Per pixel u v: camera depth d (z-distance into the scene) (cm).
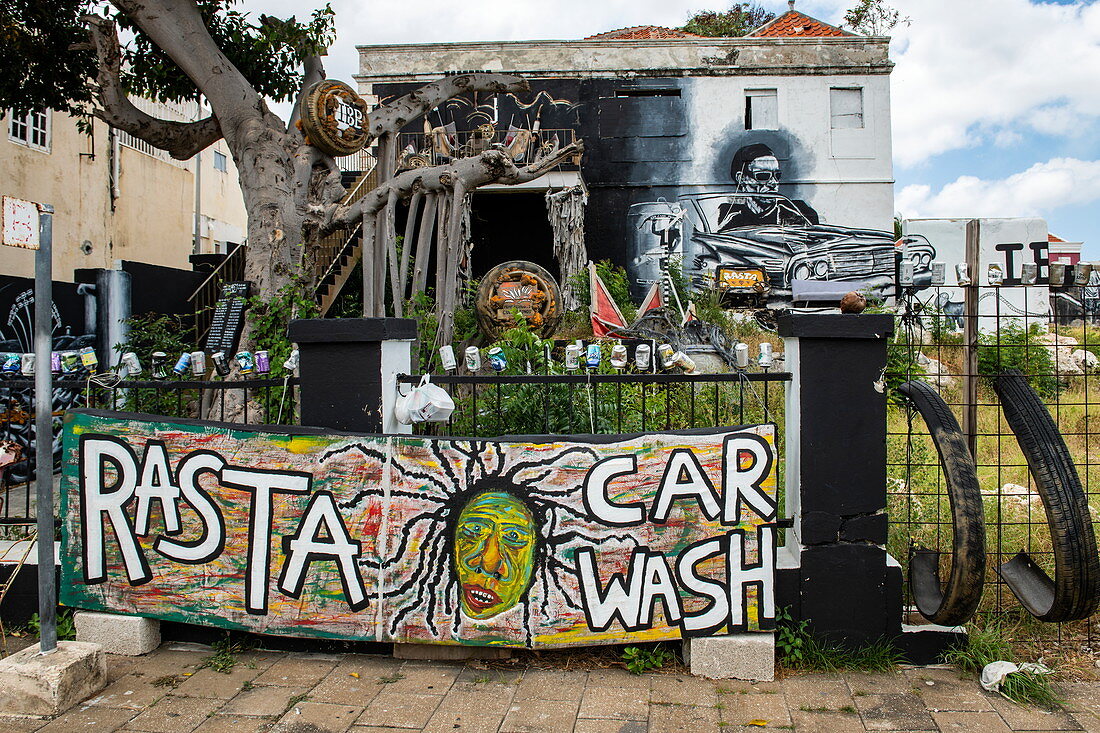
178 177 1698
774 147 1805
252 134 698
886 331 362
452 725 314
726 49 1795
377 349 379
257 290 703
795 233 1808
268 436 374
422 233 599
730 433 359
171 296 1124
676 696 339
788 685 349
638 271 1820
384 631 370
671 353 399
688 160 1811
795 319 364
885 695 338
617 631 361
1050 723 312
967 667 359
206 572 381
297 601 373
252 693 346
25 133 1173
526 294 1107
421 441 365
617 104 1806
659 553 360
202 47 693
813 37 1788
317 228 688
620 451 359
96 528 391
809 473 368
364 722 318
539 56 1800
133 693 347
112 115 705
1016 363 838
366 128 723
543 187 1617
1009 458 720
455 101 1783
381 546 368
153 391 538
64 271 1261
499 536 362
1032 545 483
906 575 422
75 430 393
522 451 360
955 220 1891
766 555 359
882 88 1798
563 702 333
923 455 581
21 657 341
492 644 363
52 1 750
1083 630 395
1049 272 409
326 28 770
